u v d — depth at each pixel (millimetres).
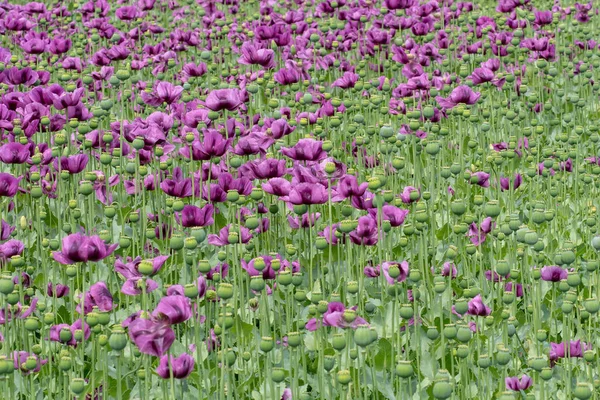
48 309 7738
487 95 13281
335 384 6398
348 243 7184
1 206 8602
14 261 6711
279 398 5871
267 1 18172
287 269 6238
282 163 7191
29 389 6707
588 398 5574
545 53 13195
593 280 8086
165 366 5406
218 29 15469
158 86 9500
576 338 7598
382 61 14422
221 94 8031
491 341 6992
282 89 12891
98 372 6531
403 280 6309
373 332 5359
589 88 14102
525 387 6281
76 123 9094
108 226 8734
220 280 6844
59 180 8242
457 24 16125
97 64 12219
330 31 14820
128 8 15398
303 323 7000
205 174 8625
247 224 6691
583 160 11031
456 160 10984
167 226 8180
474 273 8211
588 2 18094
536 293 7070
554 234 9344
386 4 13766
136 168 8391
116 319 7344
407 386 6652
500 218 9695
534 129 12023
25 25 14289
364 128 11414
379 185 6797
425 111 9086
